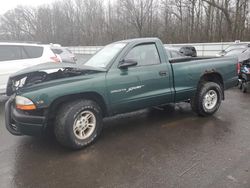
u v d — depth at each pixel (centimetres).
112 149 377
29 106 344
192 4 3012
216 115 529
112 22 4197
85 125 383
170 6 3300
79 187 285
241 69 774
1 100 731
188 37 2992
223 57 550
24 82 396
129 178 298
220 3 2642
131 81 414
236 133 423
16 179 305
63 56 1099
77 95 376
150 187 279
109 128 469
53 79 367
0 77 639
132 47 429
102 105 405
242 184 276
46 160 350
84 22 4672
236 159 331
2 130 479
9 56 659
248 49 965
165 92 456
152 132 441
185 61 494
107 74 396
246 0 2475
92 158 351
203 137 410
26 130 357
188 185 279
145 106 443
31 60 684
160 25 3506
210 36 2833
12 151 382
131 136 426
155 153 359
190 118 512
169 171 309
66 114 359
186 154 352
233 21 2572
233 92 778
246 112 548
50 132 446
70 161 345
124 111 424
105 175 307
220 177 290
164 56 462
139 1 3712
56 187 287
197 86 502
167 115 538
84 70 378
